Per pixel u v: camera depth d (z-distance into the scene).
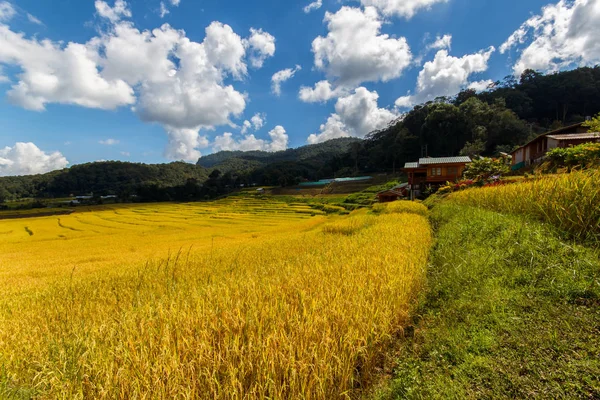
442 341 3.03
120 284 7.75
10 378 2.88
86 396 2.50
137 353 2.77
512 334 2.75
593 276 3.21
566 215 4.69
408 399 2.34
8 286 9.85
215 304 3.88
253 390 2.27
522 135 60.97
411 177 37.53
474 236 6.38
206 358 2.62
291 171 127.25
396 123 107.12
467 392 2.21
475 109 69.56
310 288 4.30
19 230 43.88
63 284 8.73
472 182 21.23
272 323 3.14
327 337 2.77
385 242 7.84
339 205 56.03
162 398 2.31
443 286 4.52
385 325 3.23
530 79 90.12
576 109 75.56
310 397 2.39
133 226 44.03
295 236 16.42
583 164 11.09
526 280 3.76
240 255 10.62
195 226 41.09
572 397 1.93
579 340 2.44
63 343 3.31
